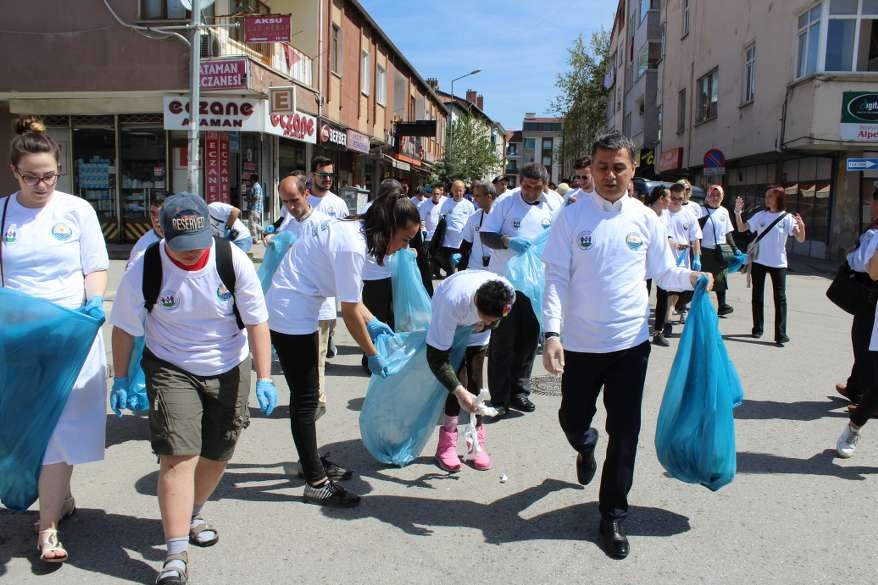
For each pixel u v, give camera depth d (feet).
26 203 11.28
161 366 10.28
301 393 12.79
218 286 10.23
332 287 13.03
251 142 63.57
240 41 59.41
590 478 13.15
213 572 10.49
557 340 11.14
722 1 79.82
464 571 10.61
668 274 12.01
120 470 14.29
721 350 12.10
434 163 140.87
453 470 14.60
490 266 19.93
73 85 54.29
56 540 10.65
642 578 10.43
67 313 10.45
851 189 61.11
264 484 13.78
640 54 121.70
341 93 79.51
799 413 18.52
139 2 53.26
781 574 10.53
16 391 10.46
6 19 54.03
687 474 12.30
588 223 11.36
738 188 87.66
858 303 18.57
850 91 56.39
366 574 10.50
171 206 9.69
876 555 11.12
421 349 14.37
